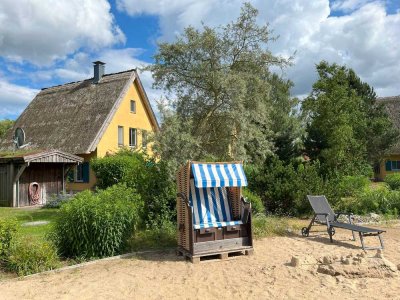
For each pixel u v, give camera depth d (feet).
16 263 24.47
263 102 63.52
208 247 26.43
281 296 19.19
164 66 61.93
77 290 20.70
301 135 84.38
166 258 27.17
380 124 96.07
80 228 27.32
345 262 23.25
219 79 56.34
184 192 27.81
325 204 35.17
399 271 22.81
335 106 68.85
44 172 74.90
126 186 33.50
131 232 29.50
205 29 59.62
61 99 107.65
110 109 92.38
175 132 46.50
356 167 73.15
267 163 58.59
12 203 69.05
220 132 60.80
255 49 61.77
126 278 22.70
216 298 19.21
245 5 60.03
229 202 29.89
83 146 87.25
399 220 43.14
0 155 78.07
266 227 35.65
